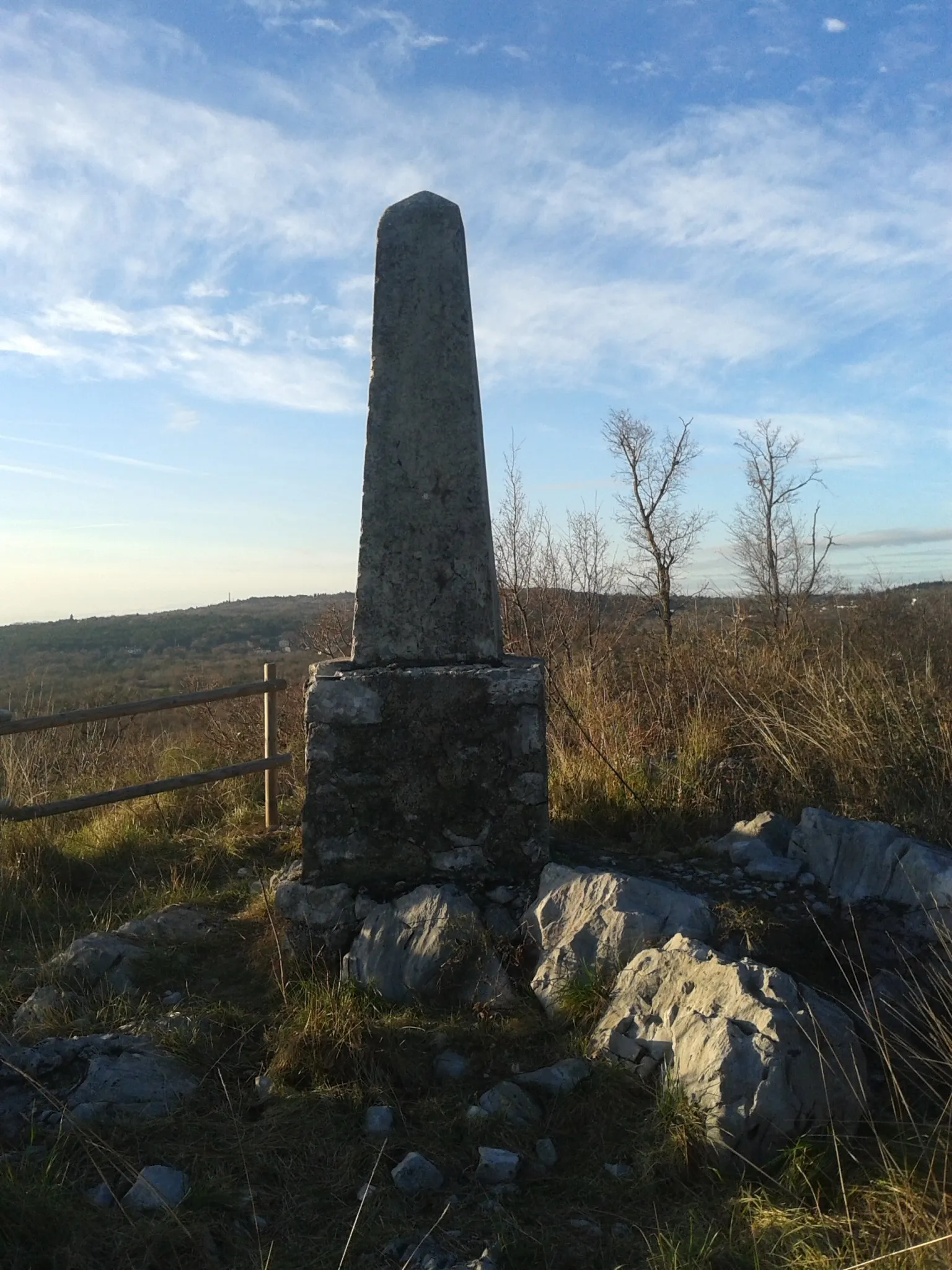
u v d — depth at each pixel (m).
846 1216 2.29
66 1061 3.02
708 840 4.61
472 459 4.13
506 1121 2.78
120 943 4.04
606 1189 2.54
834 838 4.02
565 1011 3.26
